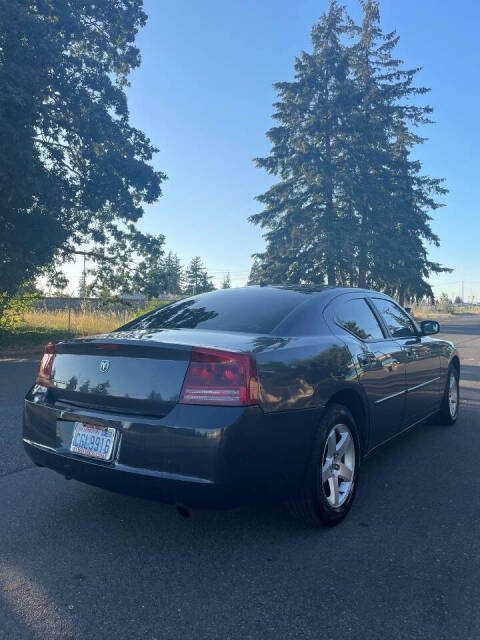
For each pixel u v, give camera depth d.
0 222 15.70
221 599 2.63
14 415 6.60
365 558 3.06
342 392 3.74
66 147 17.97
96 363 3.34
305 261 36.81
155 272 20.56
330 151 37.72
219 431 2.85
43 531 3.39
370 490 4.19
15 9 14.52
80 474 3.23
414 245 41.69
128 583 2.78
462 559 3.05
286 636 2.34
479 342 20.61
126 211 18.12
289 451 3.15
